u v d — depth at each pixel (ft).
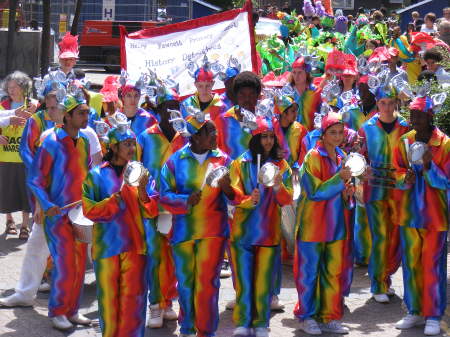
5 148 33.63
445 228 23.43
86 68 119.14
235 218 22.79
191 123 21.45
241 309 22.82
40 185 22.98
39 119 26.09
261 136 22.27
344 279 23.94
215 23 34.14
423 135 23.31
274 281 23.02
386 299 26.53
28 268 25.63
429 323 23.70
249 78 25.25
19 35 81.20
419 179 23.43
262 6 171.22
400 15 103.50
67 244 23.16
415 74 42.86
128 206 20.97
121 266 20.92
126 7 115.34
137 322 21.06
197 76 27.12
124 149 20.85
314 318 23.79
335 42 57.11
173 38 34.12
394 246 26.58
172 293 24.72
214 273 21.89
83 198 20.88
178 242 21.91
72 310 23.91
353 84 31.19
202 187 21.67
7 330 23.63
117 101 29.09
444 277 23.70
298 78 29.30
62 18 92.89
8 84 32.86
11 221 34.91
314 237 23.16
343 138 23.61
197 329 22.06
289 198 22.26
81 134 23.43
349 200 23.57
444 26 47.24
